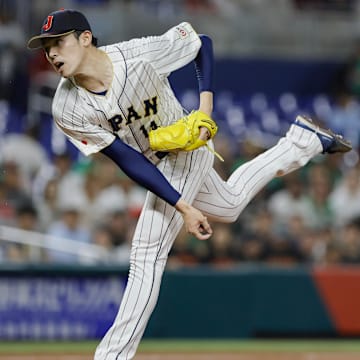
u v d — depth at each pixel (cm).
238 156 4653
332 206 4216
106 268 3103
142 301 1795
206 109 1856
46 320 3091
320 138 2042
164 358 2770
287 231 3897
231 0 5672
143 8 5306
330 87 5450
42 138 4647
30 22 4997
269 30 5516
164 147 1775
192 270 3178
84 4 5125
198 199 1939
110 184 4047
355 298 3206
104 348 1808
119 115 1764
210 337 3164
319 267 3434
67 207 3684
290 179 4331
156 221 1822
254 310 3181
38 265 3088
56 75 4891
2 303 3080
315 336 3206
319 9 5653
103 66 1736
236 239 3709
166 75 1825
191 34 1855
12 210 3706
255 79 5369
